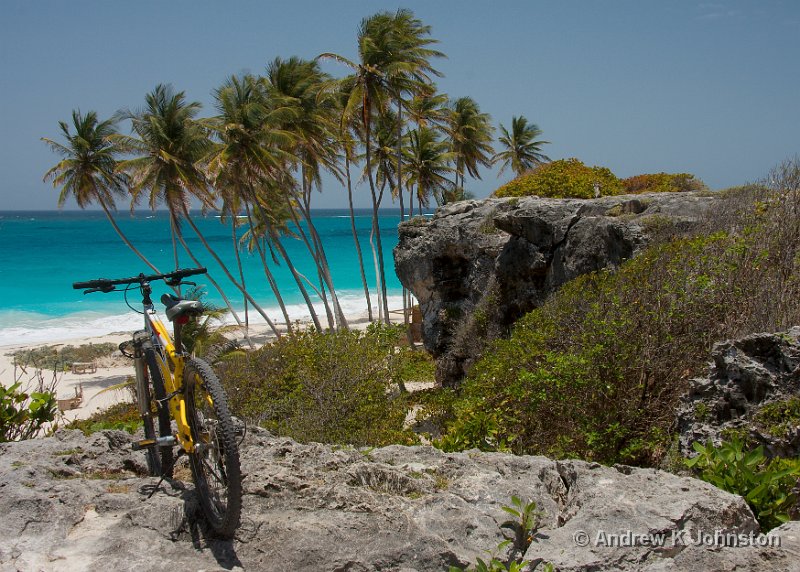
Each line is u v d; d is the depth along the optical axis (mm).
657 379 7895
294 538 3160
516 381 9000
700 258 9133
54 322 47031
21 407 5375
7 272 70875
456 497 3521
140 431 4945
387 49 31375
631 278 9891
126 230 144250
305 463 4016
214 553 3139
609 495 3240
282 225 48688
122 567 2994
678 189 22078
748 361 5566
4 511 3301
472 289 20031
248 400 14508
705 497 3170
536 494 3621
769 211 10195
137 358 3996
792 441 4805
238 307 54406
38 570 2932
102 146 39375
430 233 21328
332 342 14938
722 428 5469
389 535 3189
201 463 3318
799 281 7414
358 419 13422
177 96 34500
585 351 8148
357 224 177000
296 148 36875
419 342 34656
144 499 3529
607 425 7770
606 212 15781
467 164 49969
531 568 2879
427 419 14656
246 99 31406
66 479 3838
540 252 17000
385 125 41000
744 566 2752
